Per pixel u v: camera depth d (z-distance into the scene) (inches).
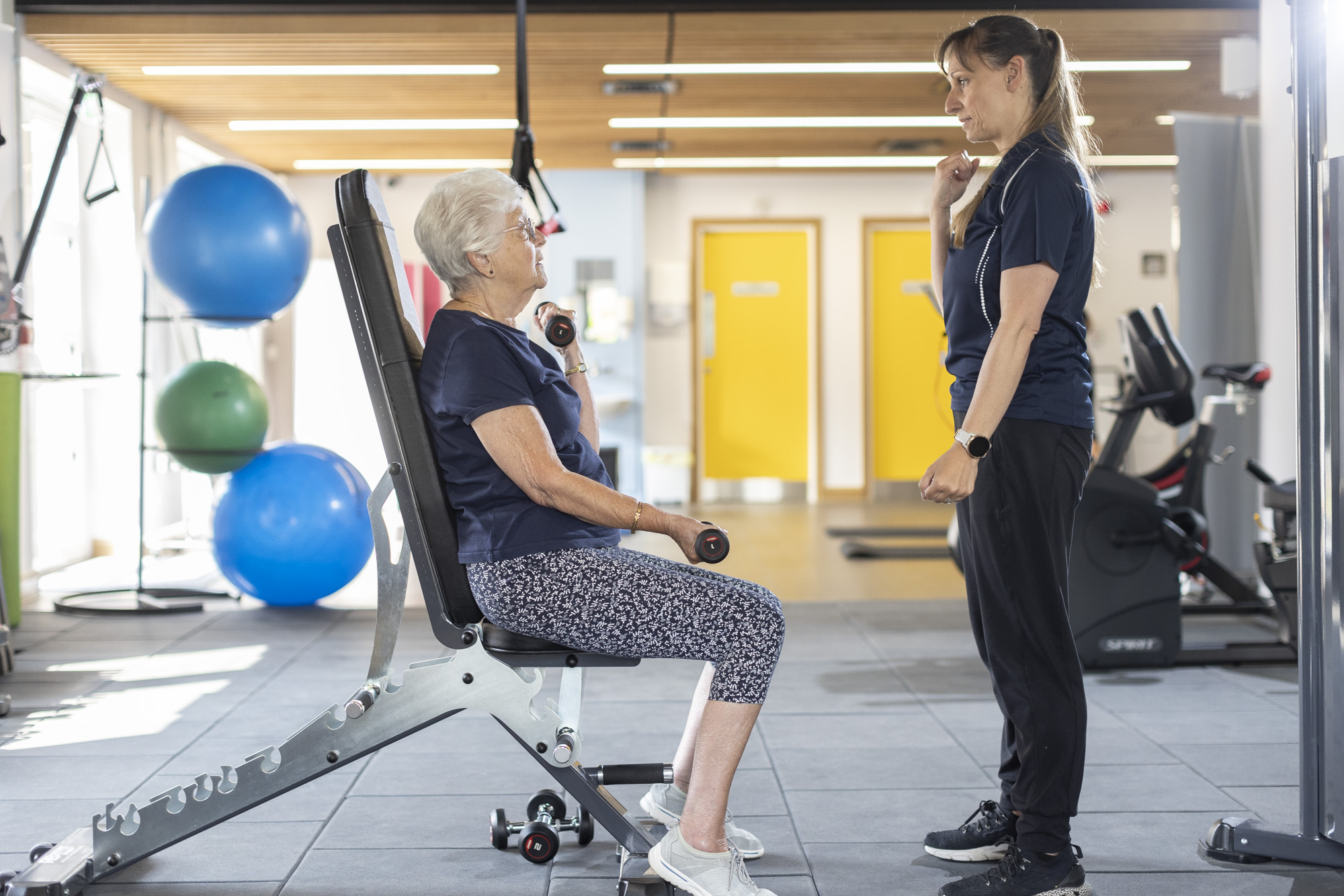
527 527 61.0
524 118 135.3
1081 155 66.9
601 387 330.0
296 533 155.6
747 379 347.6
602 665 63.5
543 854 70.2
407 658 132.3
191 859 72.8
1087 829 77.9
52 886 63.1
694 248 342.0
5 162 176.4
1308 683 71.5
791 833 77.6
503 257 62.9
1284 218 169.9
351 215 61.6
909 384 347.3
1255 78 189.6
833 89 232.8
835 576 198.5
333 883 69.1
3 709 108.3
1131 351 152.2
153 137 245.0
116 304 230.5
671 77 223.1
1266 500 130.3
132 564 219.0
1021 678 66.1
